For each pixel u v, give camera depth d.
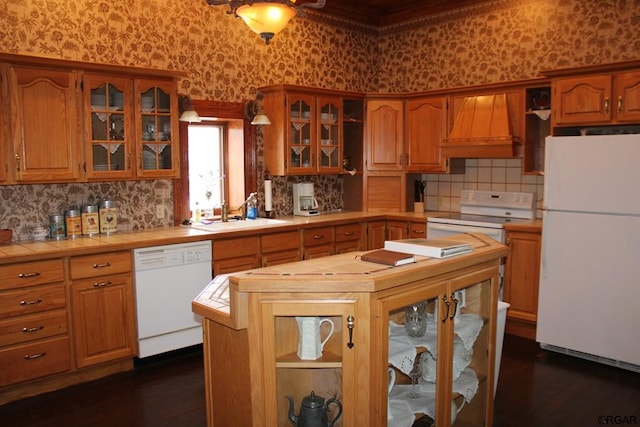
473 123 4.78
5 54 3.16
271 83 5.02
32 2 3.58
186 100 4.27
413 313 2.21
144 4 4.11
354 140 5.56
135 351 3.64
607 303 3.64
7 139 3.26
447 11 5.39
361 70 5.88
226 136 4.90
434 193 5.63
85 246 3.36
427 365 2.34
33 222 3.70
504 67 5.02
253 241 4.23
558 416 2.99
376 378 1.93
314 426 1.93
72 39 3.77
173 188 4.38
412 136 5.31
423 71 5.65
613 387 3.38
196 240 3.85
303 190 5.23
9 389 3.19
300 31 5.25
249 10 2.41
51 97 3.40
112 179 3.71
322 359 1.95
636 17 4.19
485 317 2.59
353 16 5.66
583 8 4.48
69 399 3.22
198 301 2.19
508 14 4.95
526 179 4.88
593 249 3.68
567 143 3.74
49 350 3.27
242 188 4.88
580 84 3.87
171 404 3.15
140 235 3.82
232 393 2.09
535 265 4.21
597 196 3.62
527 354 3.96
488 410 2.66
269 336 1.89
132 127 3.77
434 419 2.25
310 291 1.86
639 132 3.77
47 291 3.23
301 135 4.93
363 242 5.14
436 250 2.26
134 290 3.60
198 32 4.45
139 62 4.11
